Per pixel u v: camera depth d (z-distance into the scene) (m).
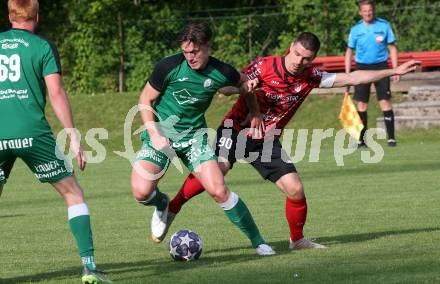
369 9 41.53
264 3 72.88
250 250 18.70
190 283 14.90
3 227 23.50
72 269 16.91
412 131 46.94
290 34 62.28
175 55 17.36
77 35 63.25
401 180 31.31
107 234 21.77
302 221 18.52
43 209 27.39
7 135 14.63
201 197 28.92
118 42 62.03
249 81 17.69
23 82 14.63
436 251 17.45
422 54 54.56
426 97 50.28
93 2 61.78
